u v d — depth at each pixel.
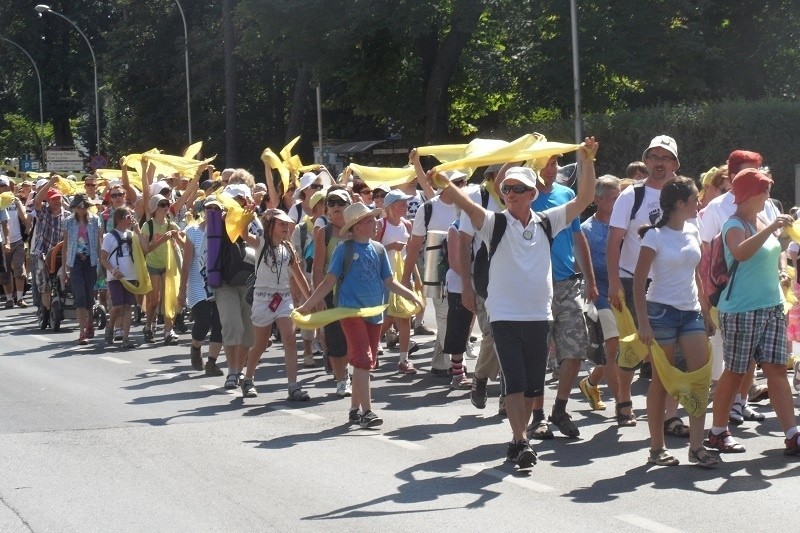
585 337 8.62
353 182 14.81
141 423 9.61
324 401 10.70
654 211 8.53
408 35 39.09
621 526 6.21
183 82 53.41
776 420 9.19
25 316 20.14
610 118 32.19
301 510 6.70
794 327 10.24
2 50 70.38
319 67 39.31
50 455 8.34
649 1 36.44
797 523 6.21
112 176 23.11
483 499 6.86
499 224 7.41
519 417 7.52
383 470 7.71
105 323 17.72
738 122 29.20
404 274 11.95
